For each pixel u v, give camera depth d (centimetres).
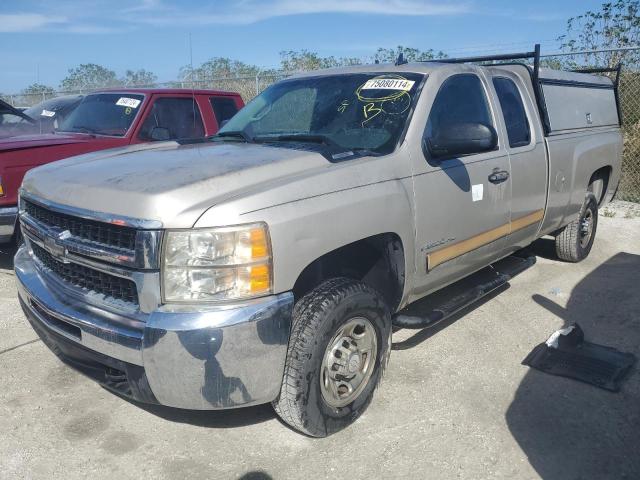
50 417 340
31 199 333
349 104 396
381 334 338
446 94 399
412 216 351
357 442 320
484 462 303
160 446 316
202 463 302
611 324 477
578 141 563
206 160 323
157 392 269
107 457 306
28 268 351
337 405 320
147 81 1020
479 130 364
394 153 351
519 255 632
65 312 295
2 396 361
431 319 371
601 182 659
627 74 1041
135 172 305
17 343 434
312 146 359
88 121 723
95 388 372
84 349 292
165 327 257
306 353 290
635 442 321
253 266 267
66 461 302
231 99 796
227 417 343
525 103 488
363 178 323
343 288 307
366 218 318
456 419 341
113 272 277
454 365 405
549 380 386
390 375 390
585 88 611
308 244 288
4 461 300
